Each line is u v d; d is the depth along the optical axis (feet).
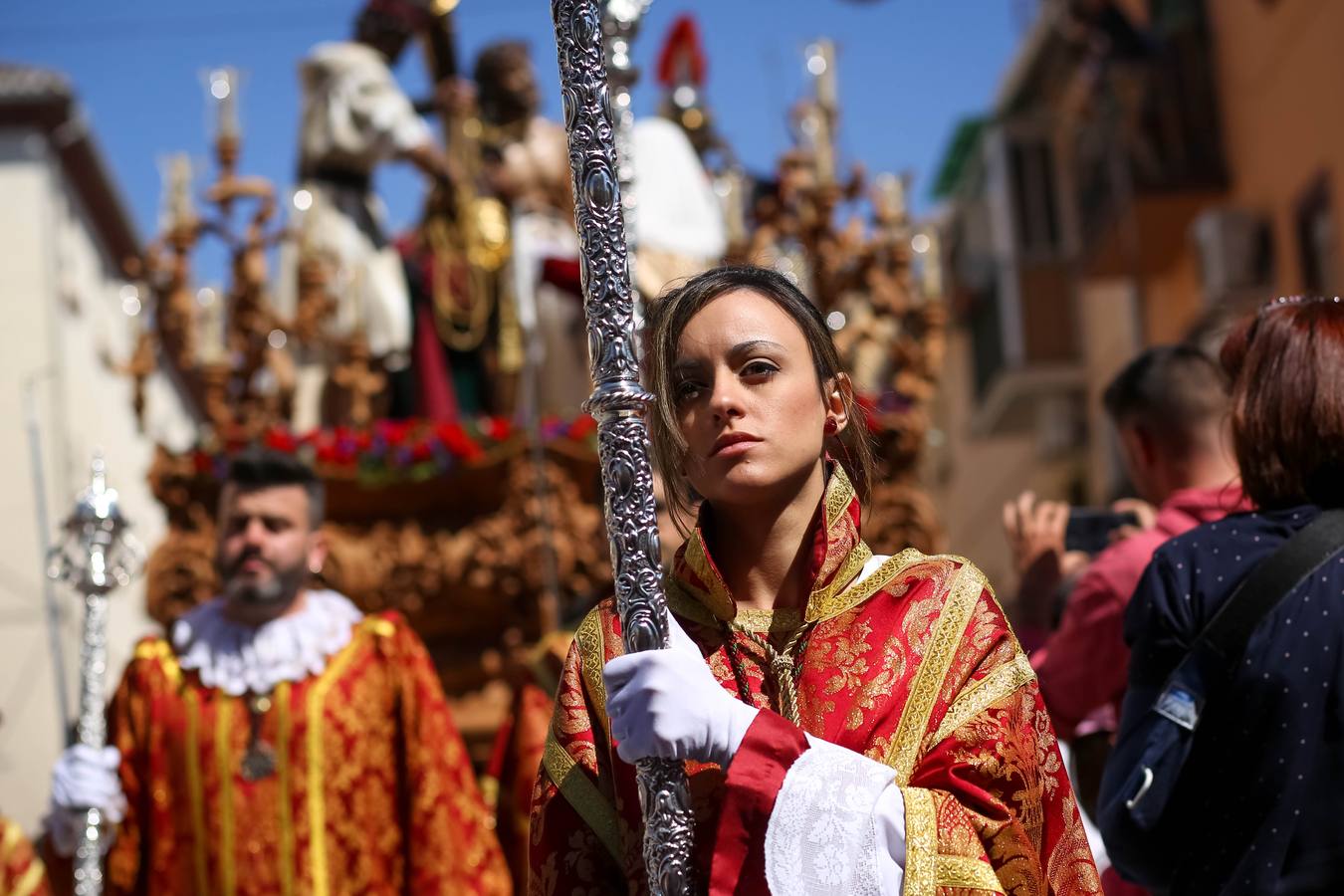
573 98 9.08
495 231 30.50
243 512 17.30
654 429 9.71
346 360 28.84
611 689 8.55
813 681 9.18
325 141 31.17
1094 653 13.57
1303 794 9.87
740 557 9.61
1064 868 9.11
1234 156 59.16
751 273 9.78
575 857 9.15
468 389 31.14
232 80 28.66
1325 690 10.02
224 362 27.94
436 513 25.80
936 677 9.11
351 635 17.46
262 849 16.67
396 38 32.53
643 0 16.89
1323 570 10.28
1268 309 11.28
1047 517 16.28
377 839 16.90
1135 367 14.75
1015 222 78.07
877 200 27.99
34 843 18.26
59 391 57.31
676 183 30.58
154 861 16.80
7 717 53.01
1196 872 10.16
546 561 25.08
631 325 8.93
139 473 67.26
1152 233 61.93
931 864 8.46
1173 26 60.90
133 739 17.06
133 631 59.06
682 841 8.43
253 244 28.14
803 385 9.49
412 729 17.11
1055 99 75.25
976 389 84.53
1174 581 10.68
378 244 31.48
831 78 28.66
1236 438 11.07
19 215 58.54
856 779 8.52
